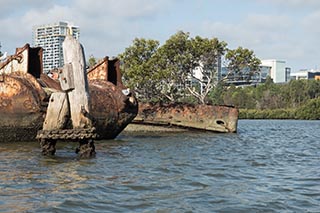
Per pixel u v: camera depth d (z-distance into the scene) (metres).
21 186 11.50
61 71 16.38
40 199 10.16
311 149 25.70
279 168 16.78
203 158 19.30
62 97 16.50
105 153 19.77
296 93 127.94
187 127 37.81
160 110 37.44
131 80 46.34
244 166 17.06
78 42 16.53
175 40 46.69
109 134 26.44
